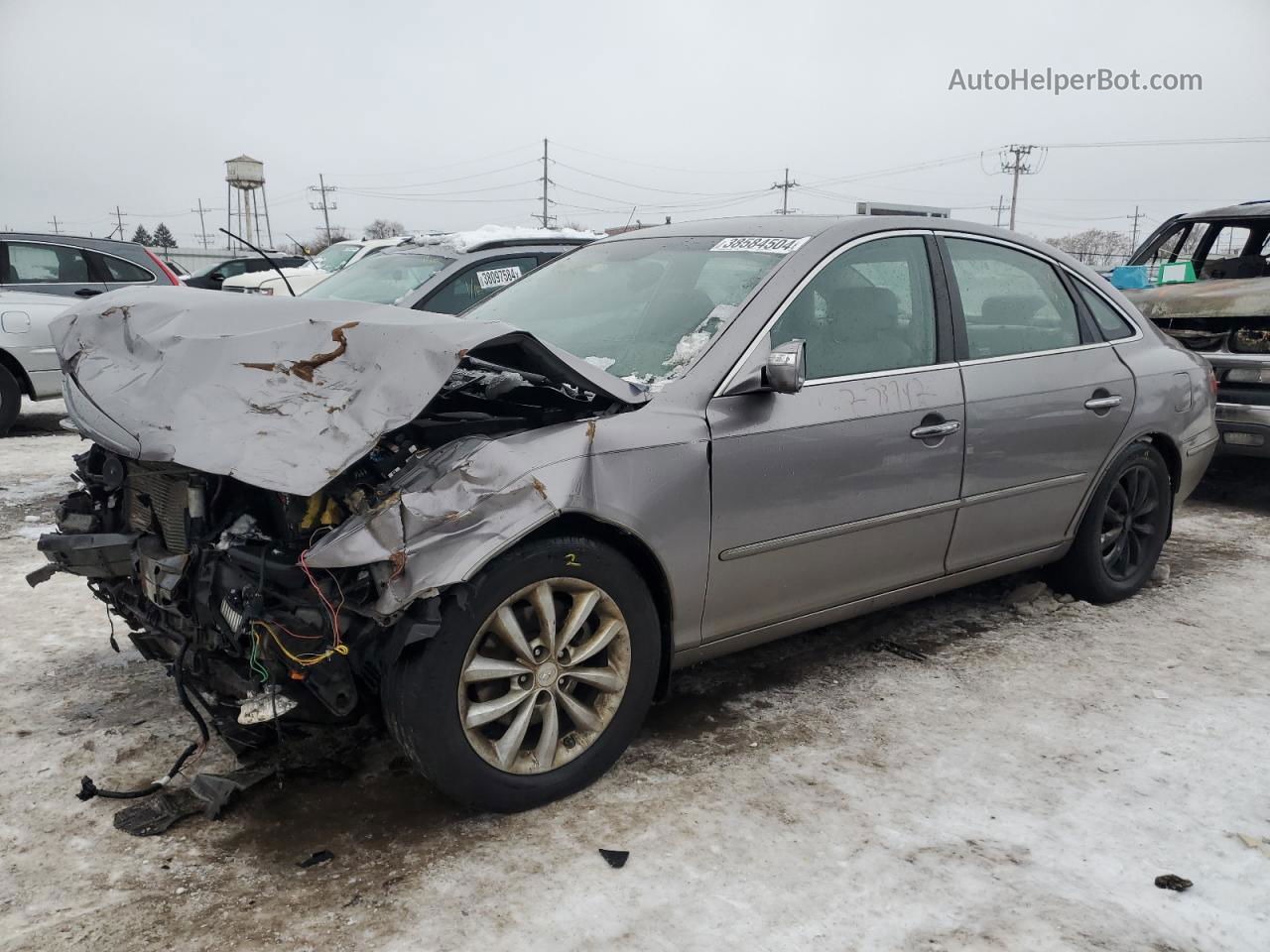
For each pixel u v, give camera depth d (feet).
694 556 10.06
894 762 10.47
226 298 10.89
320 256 48.19
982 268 13.17
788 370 9.73
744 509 10.35
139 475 9.87
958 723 11.37
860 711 11.67
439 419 9.76
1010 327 13.28
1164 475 15.47
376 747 10.62
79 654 13.09
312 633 8.45
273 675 8.53
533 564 8.99
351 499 8.63
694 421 10.02
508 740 9.15
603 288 12.70
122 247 34.12
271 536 8.98
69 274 32.96
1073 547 14.74
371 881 8.34
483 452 8.73
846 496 11.17
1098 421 13.94
